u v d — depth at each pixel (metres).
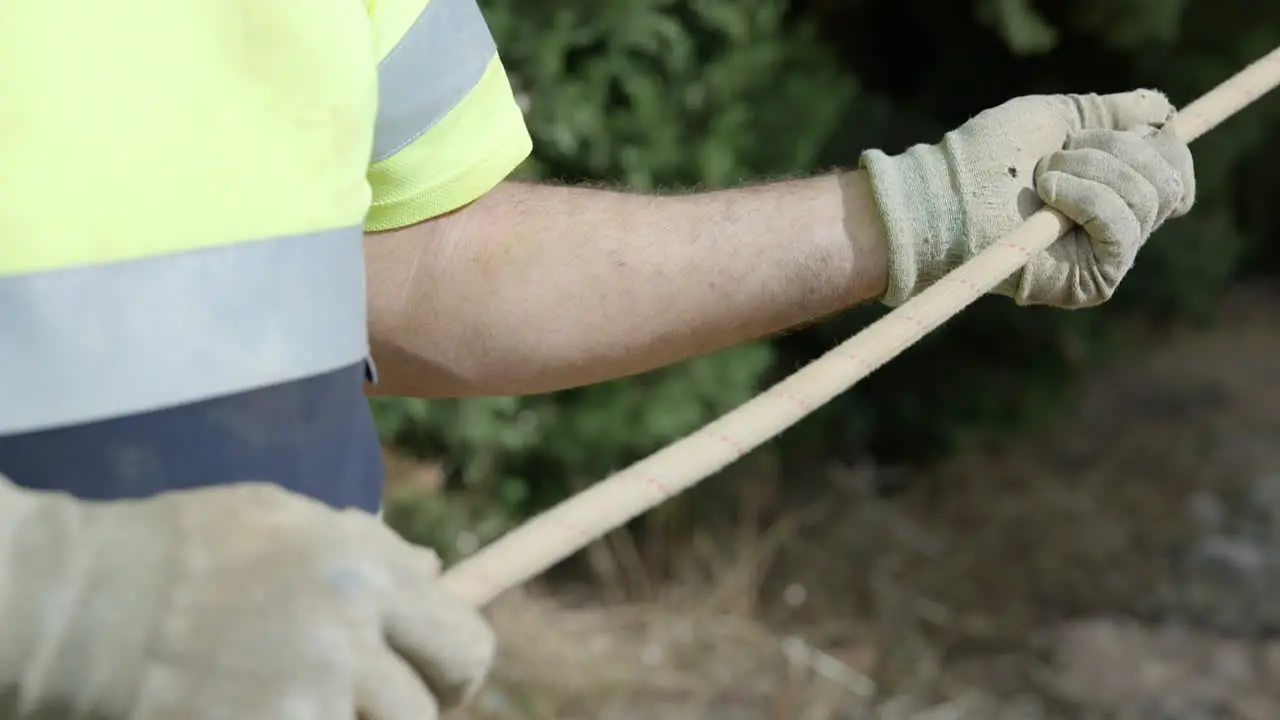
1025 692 3.76
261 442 1.13
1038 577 4.26
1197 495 4.64
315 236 1.16
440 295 1.52
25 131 1.07
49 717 0.89
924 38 5.01
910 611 4.11
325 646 0.90
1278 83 1.72
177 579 0.90
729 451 1.26
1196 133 1.67
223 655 0.89
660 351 1.57
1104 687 3.75
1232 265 5.84
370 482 1.28
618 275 1.53
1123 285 5.20
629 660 3.81
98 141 1.08
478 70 1.51
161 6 1.12
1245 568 4.23
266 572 0.91
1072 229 1.56
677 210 1.58
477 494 3.85
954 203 1.55
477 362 1.53
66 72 1.08
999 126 1.59
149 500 0.95
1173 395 5.31
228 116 1.13
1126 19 4.50
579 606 4.05
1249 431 5.04
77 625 0.89
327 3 1.18
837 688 3.77
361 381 1.27
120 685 0.88
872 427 4.80
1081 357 4.79
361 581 0.93
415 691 0.94
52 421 1.05
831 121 4.12
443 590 0.99
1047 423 4.89
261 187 1.13
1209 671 3.79
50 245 1.06
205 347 1.10
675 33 3.77
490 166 1.51
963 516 4.56
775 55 3.98
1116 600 4.14
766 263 1.55
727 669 3.82
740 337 1.59
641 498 1.21
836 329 4.34
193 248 1.10
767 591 4.18
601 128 3.72
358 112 1.20
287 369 1.14
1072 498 4.66
